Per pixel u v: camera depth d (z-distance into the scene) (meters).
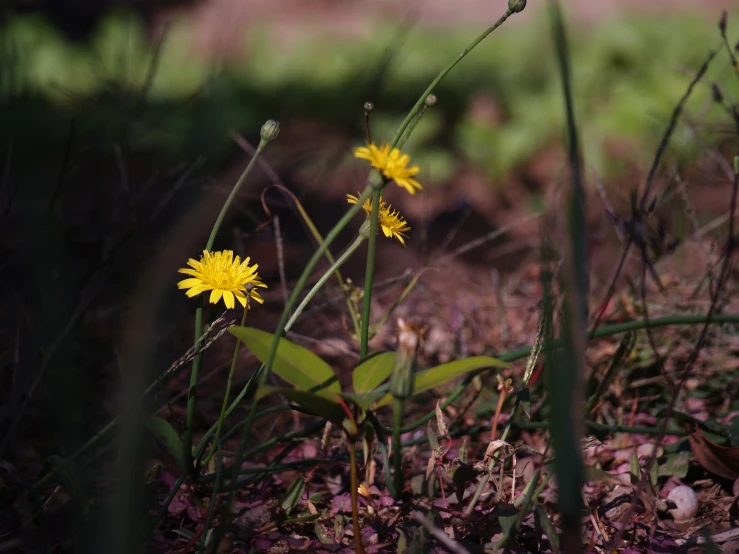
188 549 1.17
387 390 1.14
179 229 1.11
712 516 1.22
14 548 1.17
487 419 1.31
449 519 1.19
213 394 1.34
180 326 1.34
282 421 1.34
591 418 1.30
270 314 1.44
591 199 1.72
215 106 1.46
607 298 1.21
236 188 1.17
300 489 1.21
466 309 1.43
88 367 1.29
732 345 1.35
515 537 1.17
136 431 1.08
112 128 1.52
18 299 1.27
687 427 1.23
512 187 2.86
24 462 1.25
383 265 1.89
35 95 1.47
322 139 2.88
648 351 1.34
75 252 1.38
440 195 2.77
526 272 1.51
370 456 1.21
